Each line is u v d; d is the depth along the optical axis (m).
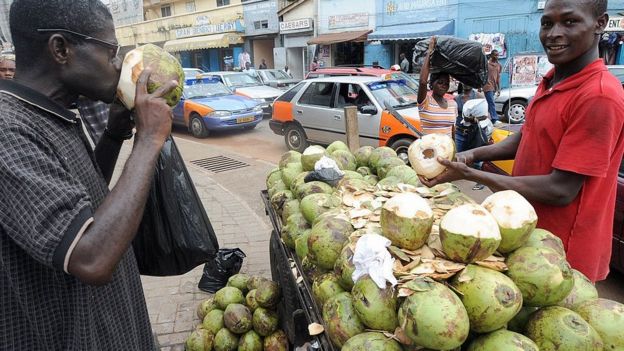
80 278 1.16
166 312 3.66
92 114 2.39
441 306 1.31
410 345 1.45
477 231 1.42
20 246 1.20
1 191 1.17
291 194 2.99
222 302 3.22
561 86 2.04
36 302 1.36
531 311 1.54
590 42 2.01
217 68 29.64
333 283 1.88
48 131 1.33
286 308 2.84
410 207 1.58
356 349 1.47
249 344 3.00
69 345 1.42
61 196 1.15
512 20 16.11
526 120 2.33
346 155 3.23
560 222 2.14
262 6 24.42
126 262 1.73
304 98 9.30
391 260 1.56
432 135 2.12
